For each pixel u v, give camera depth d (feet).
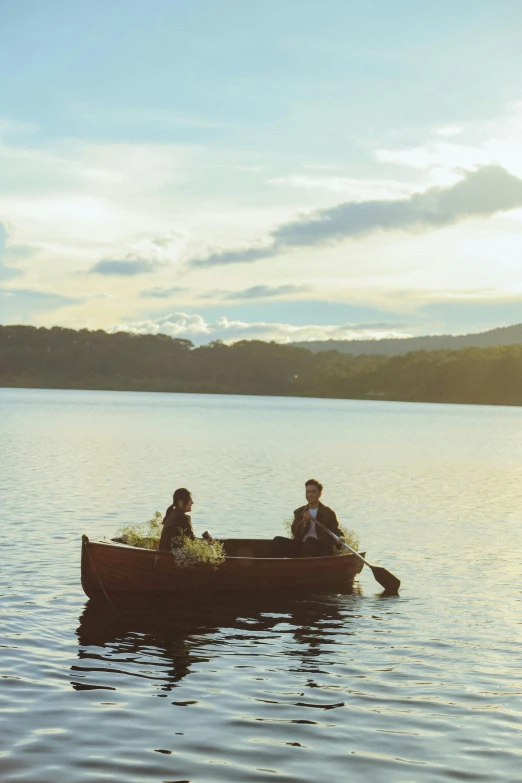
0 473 89.20
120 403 458.50
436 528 60.39
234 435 186.60
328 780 20.25
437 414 414.41
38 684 26.37
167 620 34.68
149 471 97.04
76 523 56.80
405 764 21.15
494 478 101.09
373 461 124.06
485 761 21.35
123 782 19.93
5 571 41.60
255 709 24.77
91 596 37.42
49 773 20.27
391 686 26.96
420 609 37.19
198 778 20.25
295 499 73.97
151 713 24.27
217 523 59.88
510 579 43.32
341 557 41.83
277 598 39.04
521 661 29.71
